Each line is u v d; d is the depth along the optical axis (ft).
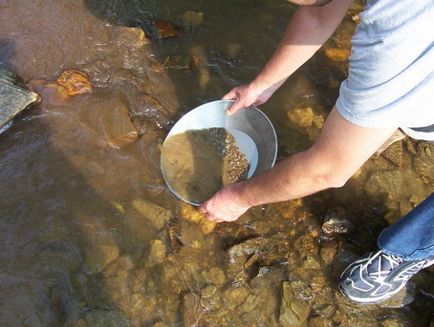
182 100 6.82
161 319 5.30
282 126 6.81
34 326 5.15
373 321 5.52
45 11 7.26
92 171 6.11
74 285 5.40
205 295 5.49
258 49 7.44
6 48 6.85
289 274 5.72
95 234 5.72
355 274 5.47
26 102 6.30
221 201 5.35
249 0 7.91
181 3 7.71
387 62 3.16
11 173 5.97
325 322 5.45
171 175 5.98
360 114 3.44
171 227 5.86
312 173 4.15
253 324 5.39
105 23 7.27
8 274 5.39
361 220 6.16
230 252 5.76
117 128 6.39
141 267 5.57
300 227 6.06
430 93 3.37
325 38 5.21
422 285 5.79
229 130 6.37
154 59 7.10
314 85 7.22
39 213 5.77
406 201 6.36
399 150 6.72
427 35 3.07
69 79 6.64
